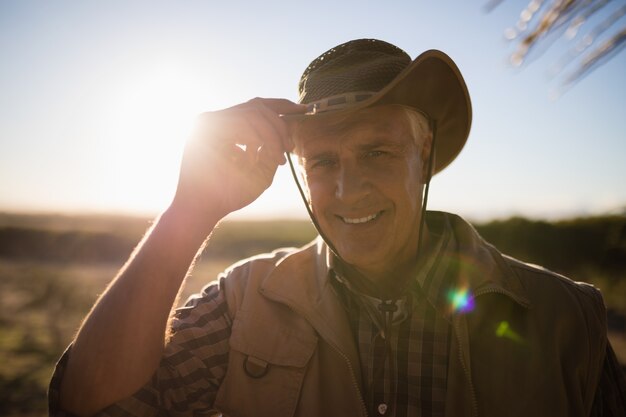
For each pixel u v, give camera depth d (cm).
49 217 5994
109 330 121
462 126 159
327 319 145
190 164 138
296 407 139
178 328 147
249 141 138
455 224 159
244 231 3772
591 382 134
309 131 140
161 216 137
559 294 141
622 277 941
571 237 1068
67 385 121
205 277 1698
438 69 136
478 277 143
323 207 142
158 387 135
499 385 132
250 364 143
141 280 126
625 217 998
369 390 141
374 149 136
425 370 141
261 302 152
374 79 137
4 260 2622
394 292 147
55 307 1180
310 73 148
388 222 138
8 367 700
